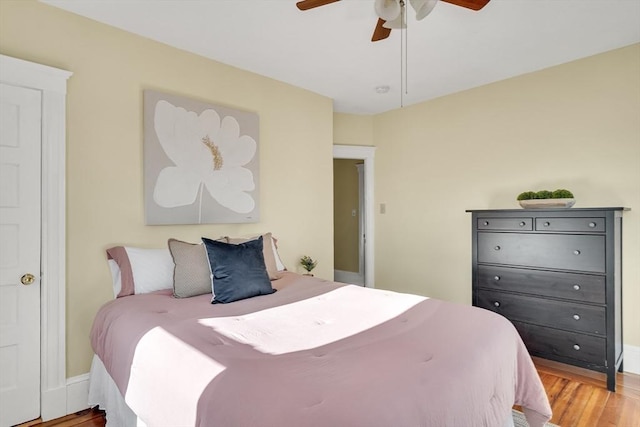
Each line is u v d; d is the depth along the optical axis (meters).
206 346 1.38
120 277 2.31
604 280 2.45
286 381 1.08
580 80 3.00
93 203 2.30
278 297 2.19
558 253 2.65
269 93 3.35
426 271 4.09
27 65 2.03
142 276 2.31
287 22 2.38
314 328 1.60
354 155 4.49
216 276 2.15
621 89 2.80
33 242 2.08
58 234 2.14
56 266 2.14
